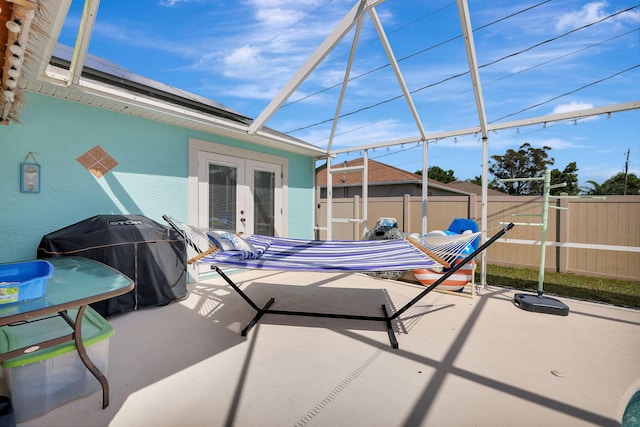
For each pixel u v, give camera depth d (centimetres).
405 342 295
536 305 380
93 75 391
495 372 241
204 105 505
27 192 339
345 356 266
